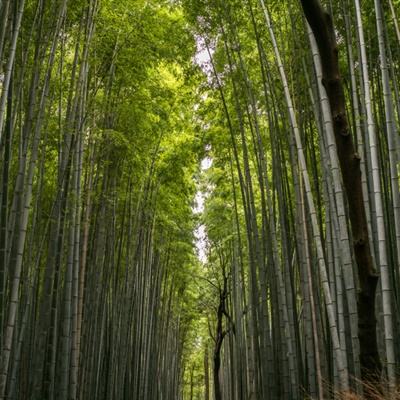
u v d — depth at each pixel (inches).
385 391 125.7
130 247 380.5
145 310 428.1
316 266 250.2
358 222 88.7
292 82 243.0
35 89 193.2
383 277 155.6
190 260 577.3
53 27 210.4
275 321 257.9
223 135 339.0
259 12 265.9
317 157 285.3
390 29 242.8
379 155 222.7
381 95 239.6
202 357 1099.9
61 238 226.8
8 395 194.7
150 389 464.1
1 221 168.6
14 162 237.9
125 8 261.9
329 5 210.8
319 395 200.5
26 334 241.4
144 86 302.2
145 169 371.6
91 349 289.6
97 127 265.4
